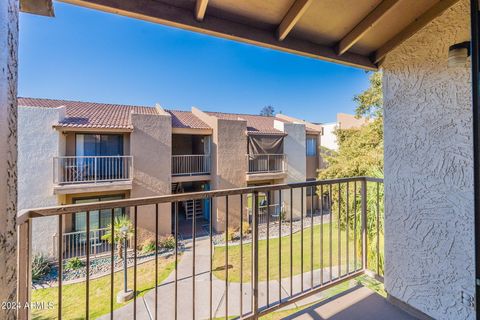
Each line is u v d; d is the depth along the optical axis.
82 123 8.23
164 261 7.38
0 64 0.58
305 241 7.89
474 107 1.16
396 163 2.01
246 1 1.52
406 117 1.93
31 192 7.51
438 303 1.72
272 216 11.58
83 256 7.70
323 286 2.11
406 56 1.92
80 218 8.18
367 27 1.73
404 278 1.95
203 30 1.57
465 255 1.57
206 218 11.74
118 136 9.07
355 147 9.43
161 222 9.33
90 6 1.34
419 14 1.75
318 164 14.38
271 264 6.27
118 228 7.65
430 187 1.77
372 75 8.95
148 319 4.47
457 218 1.61
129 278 6.25
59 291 1.27
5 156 0.60
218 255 7.53
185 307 4.72
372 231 3.85
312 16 1.70
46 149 7.69
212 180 10.87
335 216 8.52
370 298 2.11
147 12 1.42
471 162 1.54
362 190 2.46
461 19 1.57
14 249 0.66
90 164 8.52
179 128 10.13
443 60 1.67
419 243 1.85
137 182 8.92
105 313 4.70
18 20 0.69
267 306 1.84
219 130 10.56
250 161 11.38
